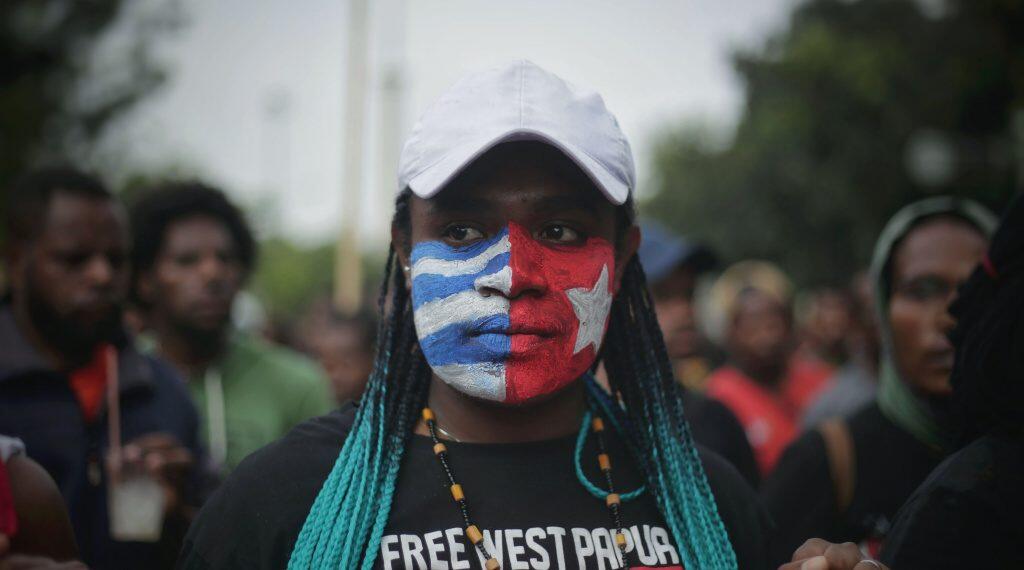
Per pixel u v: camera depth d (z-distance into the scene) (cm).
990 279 198
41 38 1562
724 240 2448
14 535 186
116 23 1627
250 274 429
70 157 1609
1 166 1458
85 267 297
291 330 762
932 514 187
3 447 191
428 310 191
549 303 189
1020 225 192
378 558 181
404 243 205
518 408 195
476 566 181
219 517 189
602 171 189
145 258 395
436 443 193
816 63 2088
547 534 185
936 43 1973
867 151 2042
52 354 299
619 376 210
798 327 906
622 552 185
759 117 2262
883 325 289
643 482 199
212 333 393
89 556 283
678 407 204
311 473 191
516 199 189
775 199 2312
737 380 512
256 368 402
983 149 1814
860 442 279
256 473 192
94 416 296
